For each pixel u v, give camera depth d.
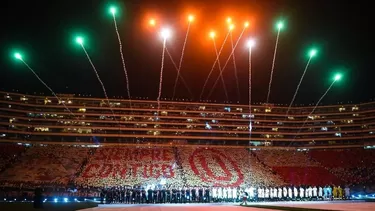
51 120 106.00
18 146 91.31
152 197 57.44
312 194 61.50
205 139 111.62
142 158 88.25
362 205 43.94
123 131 108.31
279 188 60.56
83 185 71.06
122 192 57.50
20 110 104.75
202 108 114.69
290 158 97.31
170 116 111.94
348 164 94.25
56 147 93.06
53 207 37.75
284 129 117.88
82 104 109.19
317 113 119.94
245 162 91.75
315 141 117.19
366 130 116.31
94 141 105.75
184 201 57.78
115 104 110.94
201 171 82.88
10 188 65.88
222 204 52.59
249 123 116.06
